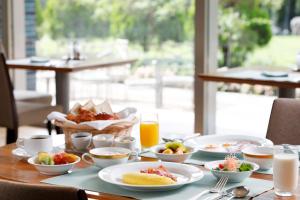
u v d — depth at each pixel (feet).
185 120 16.07
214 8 14.87
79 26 17.52
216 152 7.24
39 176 6.64
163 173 6.26
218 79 12.66
